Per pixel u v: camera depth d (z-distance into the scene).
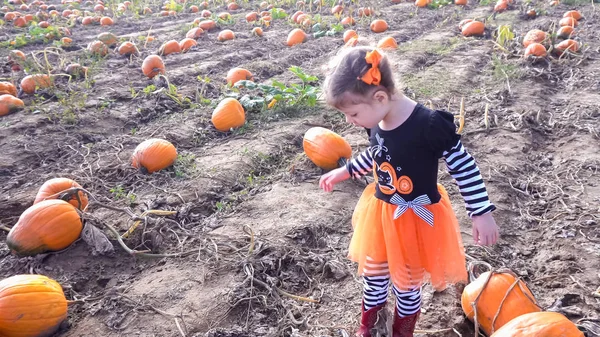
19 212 2.02
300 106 3.01
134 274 1.64
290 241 1.72
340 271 1.58
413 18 5.84
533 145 2.49
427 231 1.08
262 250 1.65
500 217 1.86
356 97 1.00
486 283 1.29
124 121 2.91
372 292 1.19
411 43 4.56
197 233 1.81
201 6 7.39
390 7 6.60
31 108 3.00
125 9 7.29
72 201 1.84
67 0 7.98
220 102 2.79
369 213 1.15
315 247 1.74
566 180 2.12
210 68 4.00
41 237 1.64
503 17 5.53
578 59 3.72
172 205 2.00
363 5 6.57
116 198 2.05
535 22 5.14
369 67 0.97
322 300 1.48
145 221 1.80
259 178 2.24
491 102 2.99
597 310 1.35
